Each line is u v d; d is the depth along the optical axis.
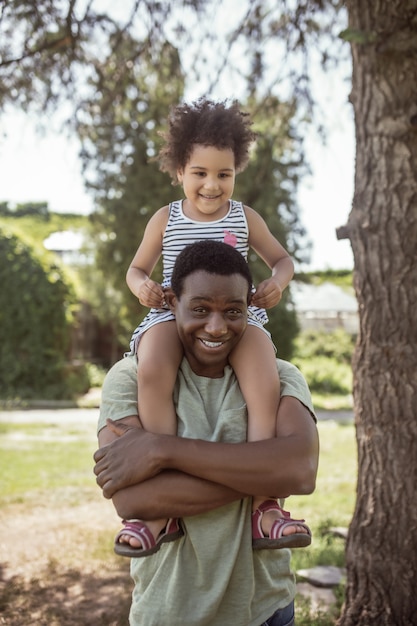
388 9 3.98
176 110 2.47
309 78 6.55
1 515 6.85
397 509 3.94
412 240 3.98
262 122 6.97
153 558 2.10
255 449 1.96
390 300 4.00
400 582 3.90
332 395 19.94
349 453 10.42
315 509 7.03
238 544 2.03
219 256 2.06
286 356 17.64
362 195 4.14
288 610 2.17
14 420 14.25
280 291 2.38
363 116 4.15
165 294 2.21
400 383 3.97
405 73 4.00
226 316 2.04
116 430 2.05
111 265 15.41
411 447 3.95
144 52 6.32
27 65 6.12
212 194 2.39
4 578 5.22
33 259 18.22
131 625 2.12
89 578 5.23
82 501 7.39
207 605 2.00
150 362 2.13
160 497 1.94
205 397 2.16
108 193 14.16
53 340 18.33
